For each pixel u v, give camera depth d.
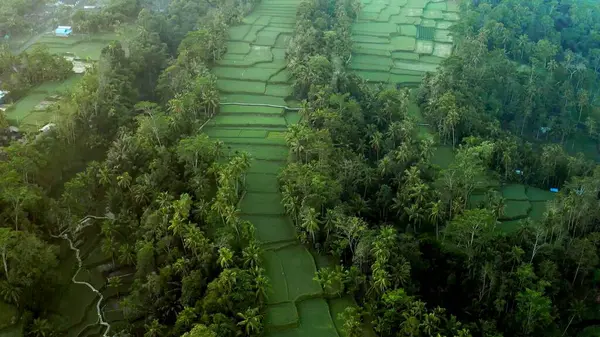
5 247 90.44
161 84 154.12
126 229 110.56
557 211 108.94
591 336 98.38
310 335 90.62
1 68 156.88
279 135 141.00
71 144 131.75
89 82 141.25
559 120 157.62
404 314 88.12
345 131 132.00
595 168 127.06
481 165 124.00
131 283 103.25
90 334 93.81
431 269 106.62
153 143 123.00
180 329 85.94
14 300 91.31
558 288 100.50
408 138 130.00
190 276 92.50
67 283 102.94
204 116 144.75
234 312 88.94
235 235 102.50
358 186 118.38
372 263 97.81
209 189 113.56
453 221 104.50
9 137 132.00
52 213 107.56
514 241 108.31
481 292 99.69
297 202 107.19
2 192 100.81
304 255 105.44
